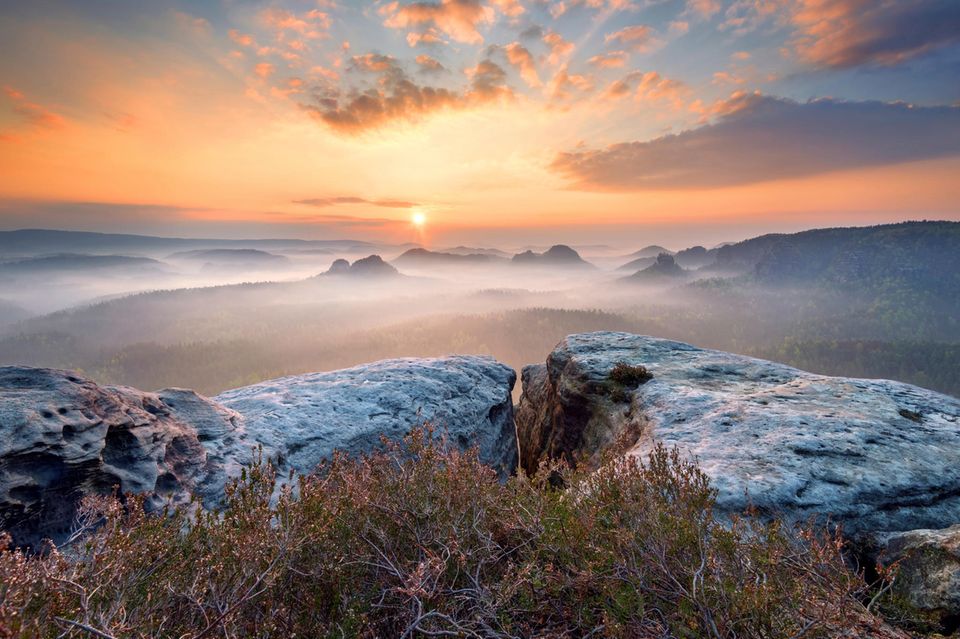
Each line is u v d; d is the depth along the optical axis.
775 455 8.16
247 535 3.30
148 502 6.57
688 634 2.73
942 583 4.40
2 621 2.24
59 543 5.52
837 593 2.93
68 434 6.20
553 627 3.18
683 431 9.77
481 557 3.64
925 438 8.79
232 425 9.84
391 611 3.29
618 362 15.42
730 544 3.25
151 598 2.83
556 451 16.55
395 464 4.89
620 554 3.36
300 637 3.02
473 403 15.58
